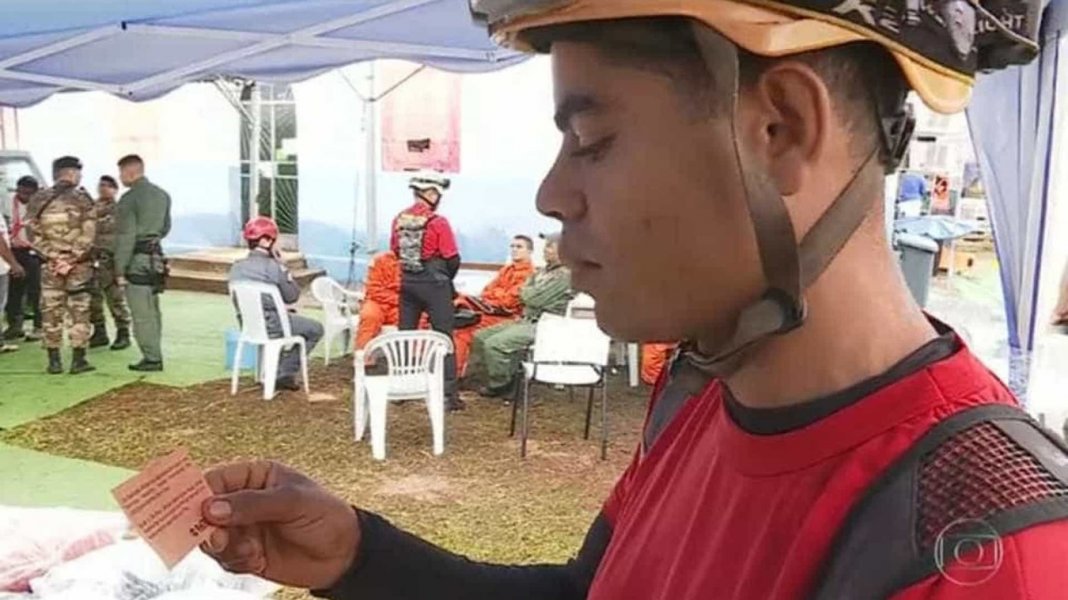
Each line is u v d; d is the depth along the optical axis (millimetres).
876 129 473
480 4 543
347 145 10375
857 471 481
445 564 857
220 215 11156
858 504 473
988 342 4277
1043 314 3178
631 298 492
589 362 5367
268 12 2977
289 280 6398
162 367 7059
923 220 6898
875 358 497
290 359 6480
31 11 2912
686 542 588
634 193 476
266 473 817
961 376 489
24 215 8195
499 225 9828
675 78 460
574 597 842
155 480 743
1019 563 409
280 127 10578
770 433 522
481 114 9734
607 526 829
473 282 8719
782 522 506
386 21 3104
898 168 498
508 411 6090
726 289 475
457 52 3521
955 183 7867
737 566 528
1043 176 2943
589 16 465
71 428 5504
